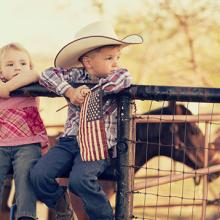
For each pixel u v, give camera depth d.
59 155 6.71
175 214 13.05
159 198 13.04
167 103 13.31
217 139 13.19
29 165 6.93
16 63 7.20
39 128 7.17
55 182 6.71
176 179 9.01
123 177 6.69
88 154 6.46
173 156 12.91
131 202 6.79
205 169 9.73
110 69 6.72
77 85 6.78
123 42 6.58
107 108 6.68
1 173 7.05
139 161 12.63
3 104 7.10
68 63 6.86
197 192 13.12
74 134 6.79
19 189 6.87
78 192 6.50
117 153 6.71
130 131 6.71
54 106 13.46
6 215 12.23
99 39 6.58
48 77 6.75
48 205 6.80
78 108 6.81
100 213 6.54
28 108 7.14
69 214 6.89
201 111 13.41
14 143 7.04
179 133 12.92
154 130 12.50
